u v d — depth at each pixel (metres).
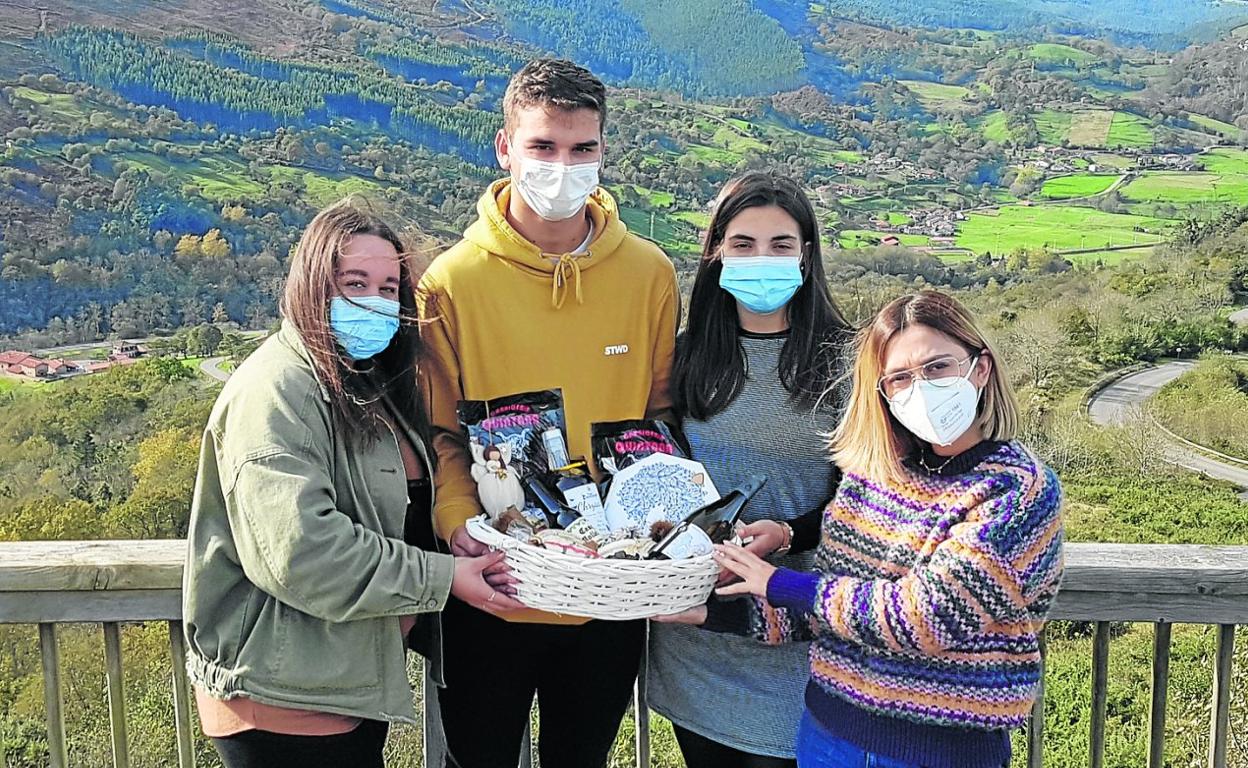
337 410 1.58
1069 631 9.71
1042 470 1.50
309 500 1.48
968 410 1.53
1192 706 7.62
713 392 1.88
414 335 1.74
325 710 1.56
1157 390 31.05
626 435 1.85
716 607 1.73
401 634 1.68
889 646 1.49
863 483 1.63
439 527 1.83
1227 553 1.95
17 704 6.14
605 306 1.90
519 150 1.83
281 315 1.64
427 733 2.04
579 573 1.54
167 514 15.61
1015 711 1.49
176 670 1.96
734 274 1.80
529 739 2.09
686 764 1.95
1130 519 22.50
